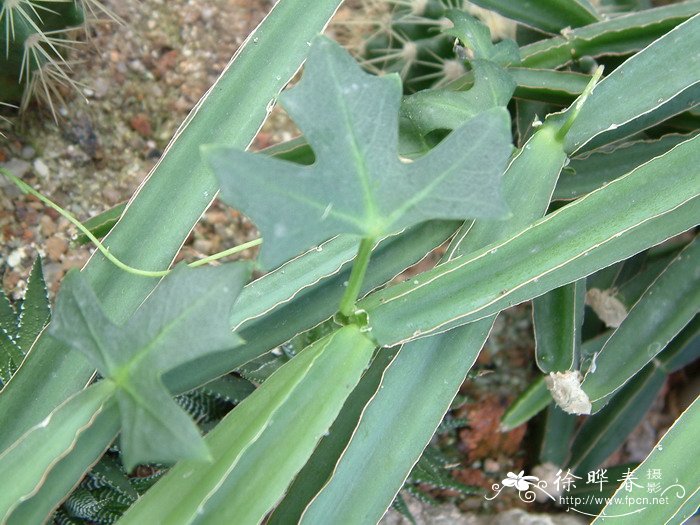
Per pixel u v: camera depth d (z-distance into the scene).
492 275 0.17
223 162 0.12
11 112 0.25
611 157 0.23
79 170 0.26
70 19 0.23
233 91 0.19
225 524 0.14
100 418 0.14
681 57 0.20
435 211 0.13
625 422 0.26
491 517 0.25
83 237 0.23
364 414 0.17
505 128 0.12
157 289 0.13
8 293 0.24
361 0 0.31
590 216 0.17
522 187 0.19
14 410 0.17
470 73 0.23
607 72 0.25
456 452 0.27
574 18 0.24
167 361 0.13
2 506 0.14
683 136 0.23
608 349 0.21
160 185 0.19
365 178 0.13
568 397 0.20
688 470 0.18
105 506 0.20
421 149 0.21
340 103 0.12
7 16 0.21
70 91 0.26
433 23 0.27
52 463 0.14
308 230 0.13
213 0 0.30
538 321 0.21
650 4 0.29
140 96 0.28
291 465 0.14
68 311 0.14
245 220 0.28
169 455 0.13
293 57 0.19
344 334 0.16
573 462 0.26
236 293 0.13
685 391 0.30
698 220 0.19
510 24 0.27
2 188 0.25
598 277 0.25
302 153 0.22
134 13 0.29
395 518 0.24
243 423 0.15
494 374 0.28
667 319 0.22
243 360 0.19
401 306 0.16
